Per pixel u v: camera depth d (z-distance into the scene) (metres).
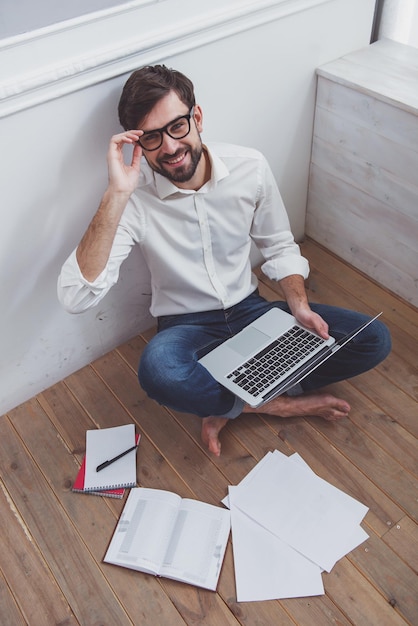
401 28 1.94
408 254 1.89
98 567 1.44
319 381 1.67
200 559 1.42
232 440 1.65
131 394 1.80
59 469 1.64
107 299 1.78
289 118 1.86
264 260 2.16
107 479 1.58
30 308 1.62
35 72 1.26
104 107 1.41
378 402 1.71
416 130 1.63
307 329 1.57
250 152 1.53
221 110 1.67
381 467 1.57
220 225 1.55
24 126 1.32
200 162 1.44
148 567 1.40
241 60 1.59
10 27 1.21
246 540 1.44
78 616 1.36
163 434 1.69
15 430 1.74
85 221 1.57
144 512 1.51
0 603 1.40
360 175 1.89
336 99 1.81
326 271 2.13
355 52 1.86
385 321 1.94
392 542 1.43
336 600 1.35
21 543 1.50
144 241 1.54
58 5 1.25
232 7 1.47
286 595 1.35
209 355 1.55
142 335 1.97
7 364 1.69
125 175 1.36
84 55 1.31
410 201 1.78
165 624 1.34
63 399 1.80
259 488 1.54
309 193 2.14
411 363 1.81
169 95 1.30
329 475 1.56
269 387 1.44
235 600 1.36
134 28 1.35
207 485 1.56
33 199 1.44
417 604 1.33
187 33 1.42
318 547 1.42
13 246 1.48
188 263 1.59
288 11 1.57
